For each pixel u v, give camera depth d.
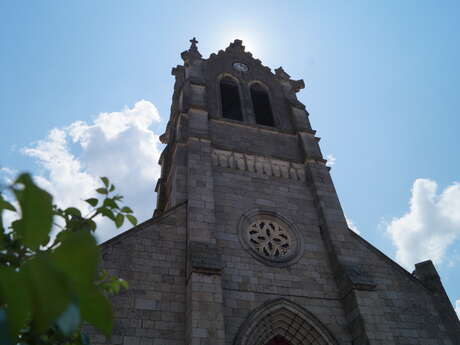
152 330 15.56
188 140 23.80
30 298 1.57
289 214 22.52
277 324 17.95
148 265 17.53
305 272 19.88
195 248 17.88
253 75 33.84
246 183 23.14
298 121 29.39
